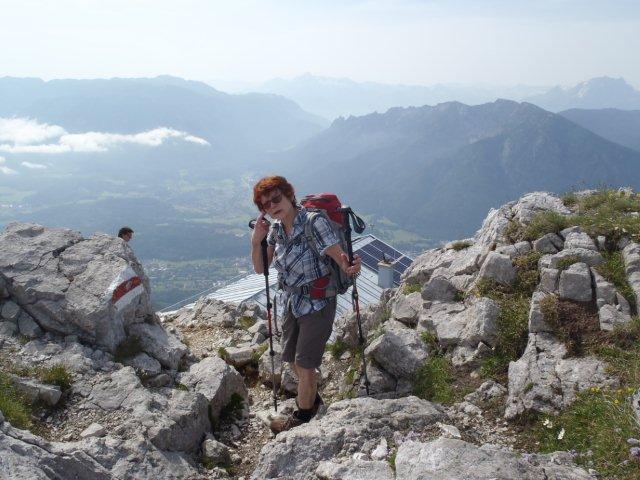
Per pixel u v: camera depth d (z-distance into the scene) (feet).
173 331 19.93
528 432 10.73
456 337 13.99
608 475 8.69
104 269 14.96
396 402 11.30
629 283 13.70
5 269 14.57
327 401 14.02
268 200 10.66
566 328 12.89
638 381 10.61
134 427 10.82
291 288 11.03
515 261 15.61
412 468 8.61
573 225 16.70
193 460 11.18
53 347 13.20
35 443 9.28
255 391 15.43
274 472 9.68
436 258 19.85
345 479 8.80
